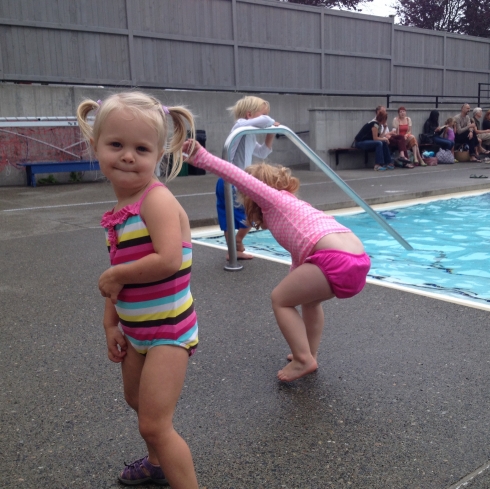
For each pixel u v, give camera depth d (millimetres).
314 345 2658
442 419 2182
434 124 14656
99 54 11719
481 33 29906
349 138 13711
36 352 2871
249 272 4375
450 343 2904
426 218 6988
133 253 1606
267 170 2713
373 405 2303
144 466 1825
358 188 9164
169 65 12758
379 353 2801
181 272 1654
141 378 1650
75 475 1879
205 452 1995
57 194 8969
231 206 4359
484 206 7758
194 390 2457
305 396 2389
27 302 3680
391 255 5184
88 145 1850
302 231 2484
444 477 1830
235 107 4922
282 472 1875
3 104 9938
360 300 3609
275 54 14461
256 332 3111
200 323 3258
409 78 17641
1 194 8992
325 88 15570
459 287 4098
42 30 10969
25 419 2225
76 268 4539
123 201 1656
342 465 1907
